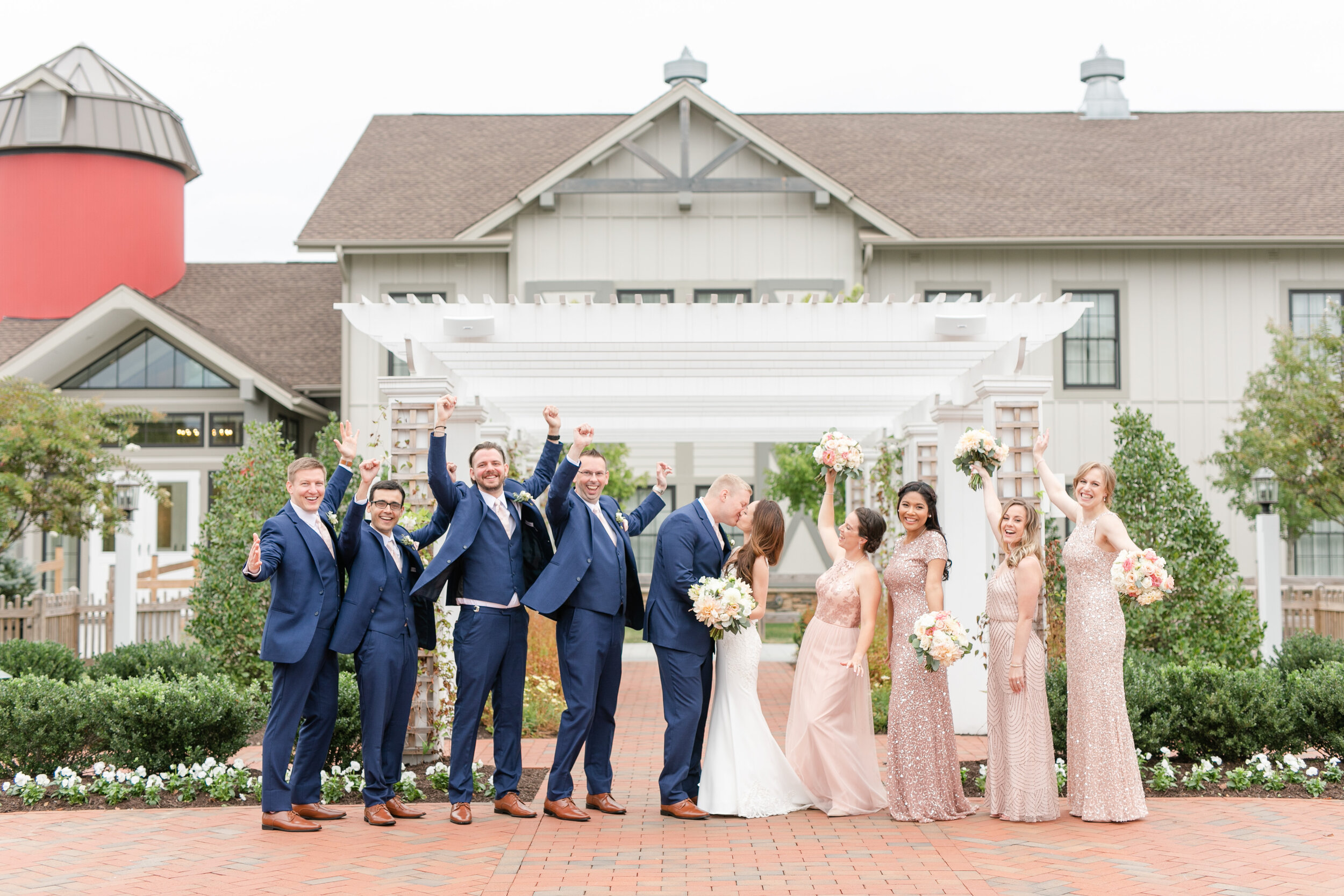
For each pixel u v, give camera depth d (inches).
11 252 816.3
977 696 360.8
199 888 191.9
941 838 227.3
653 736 366.3
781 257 735.1
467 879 197.0
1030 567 244.5
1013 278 735.7
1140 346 733.3
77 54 859.4
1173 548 368.2
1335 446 584.4
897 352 358.6
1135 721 290.2
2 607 487.8
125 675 372.5
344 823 239.6
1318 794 267.1
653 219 735.1
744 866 205.2
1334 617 513.0
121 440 591.8
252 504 418.0
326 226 735.7
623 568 250.5
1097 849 218.1
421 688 303.7
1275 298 735.1
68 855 214.1
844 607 259.0
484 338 339.6
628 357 362.6
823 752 252.8
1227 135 848.9
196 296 831.7
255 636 392.2
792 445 692.7
